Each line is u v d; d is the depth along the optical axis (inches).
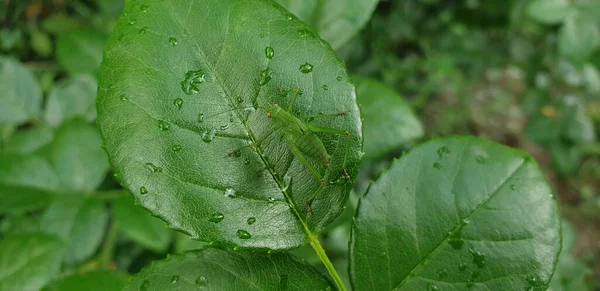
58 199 7.7
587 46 10.7
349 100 4.3
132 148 4.0
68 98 9.2
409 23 13.5
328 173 4.3
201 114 4.1
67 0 12.9
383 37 13.4
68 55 9.2
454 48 13.9
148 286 4.0
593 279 15.2
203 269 4.1
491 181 4.3
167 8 4.3
